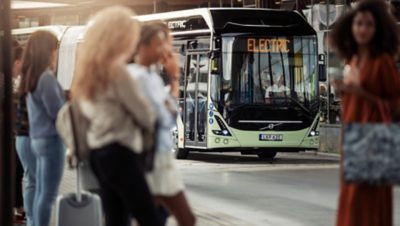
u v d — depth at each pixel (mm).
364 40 7738
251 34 27594
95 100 7258
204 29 27688
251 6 39000
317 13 33500
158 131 7926
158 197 8156
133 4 44531
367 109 7645
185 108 28484
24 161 11672
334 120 32031
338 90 7898
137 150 7305
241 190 19703
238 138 27484
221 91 27344
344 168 7535
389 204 7762
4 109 9984
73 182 19562
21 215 14031
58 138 10414
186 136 28469
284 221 14867
